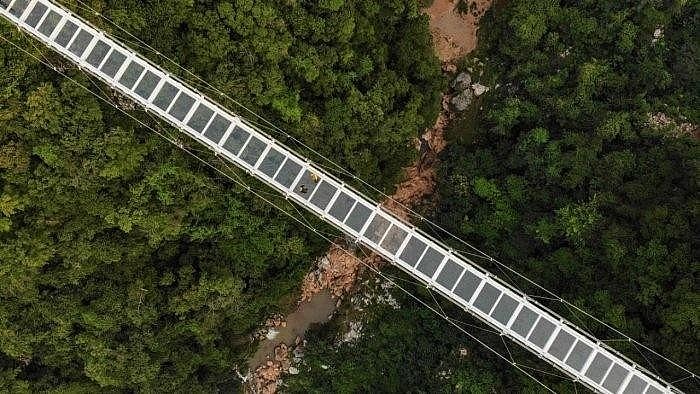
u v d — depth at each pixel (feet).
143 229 120.16
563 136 128.57
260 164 117.39
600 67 129.08
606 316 114.32
